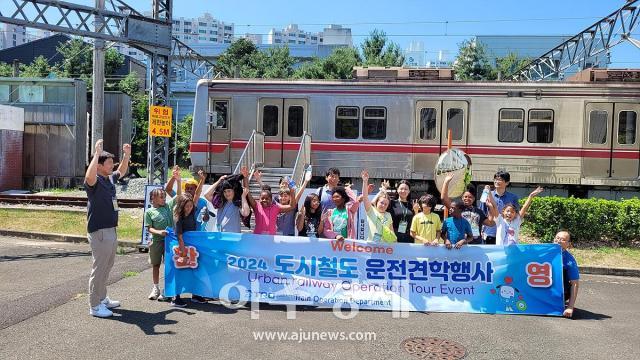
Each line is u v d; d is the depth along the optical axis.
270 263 7.43
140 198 19.02
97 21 15.91
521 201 12.08
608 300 8.05
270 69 50.34
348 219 7.82
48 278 8.70
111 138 31.53
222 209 7.92
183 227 7.47
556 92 14.37
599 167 14.30
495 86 14.52
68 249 11.48
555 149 14.38
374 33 44.97
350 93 15.04
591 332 6.52
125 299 7.54
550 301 7.19
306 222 8.15
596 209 11.62
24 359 5.39
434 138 14.73
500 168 14.56
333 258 7.39
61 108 24.47
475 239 7.93
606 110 14.27
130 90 48.09
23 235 13.10
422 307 7.27
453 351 5.84
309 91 15.20
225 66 50.94
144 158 45.56
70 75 48.66
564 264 7.27
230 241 7.44
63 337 6.02
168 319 6.70
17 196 18.30
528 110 14.46
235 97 15.49
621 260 10.48
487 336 6.32
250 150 13.87
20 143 22.98
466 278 7.30
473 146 14.60
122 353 5.60
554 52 23.92
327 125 15.13
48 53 57.09
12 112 22.39
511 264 7.25
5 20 14.38
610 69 14.74
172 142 47.91
